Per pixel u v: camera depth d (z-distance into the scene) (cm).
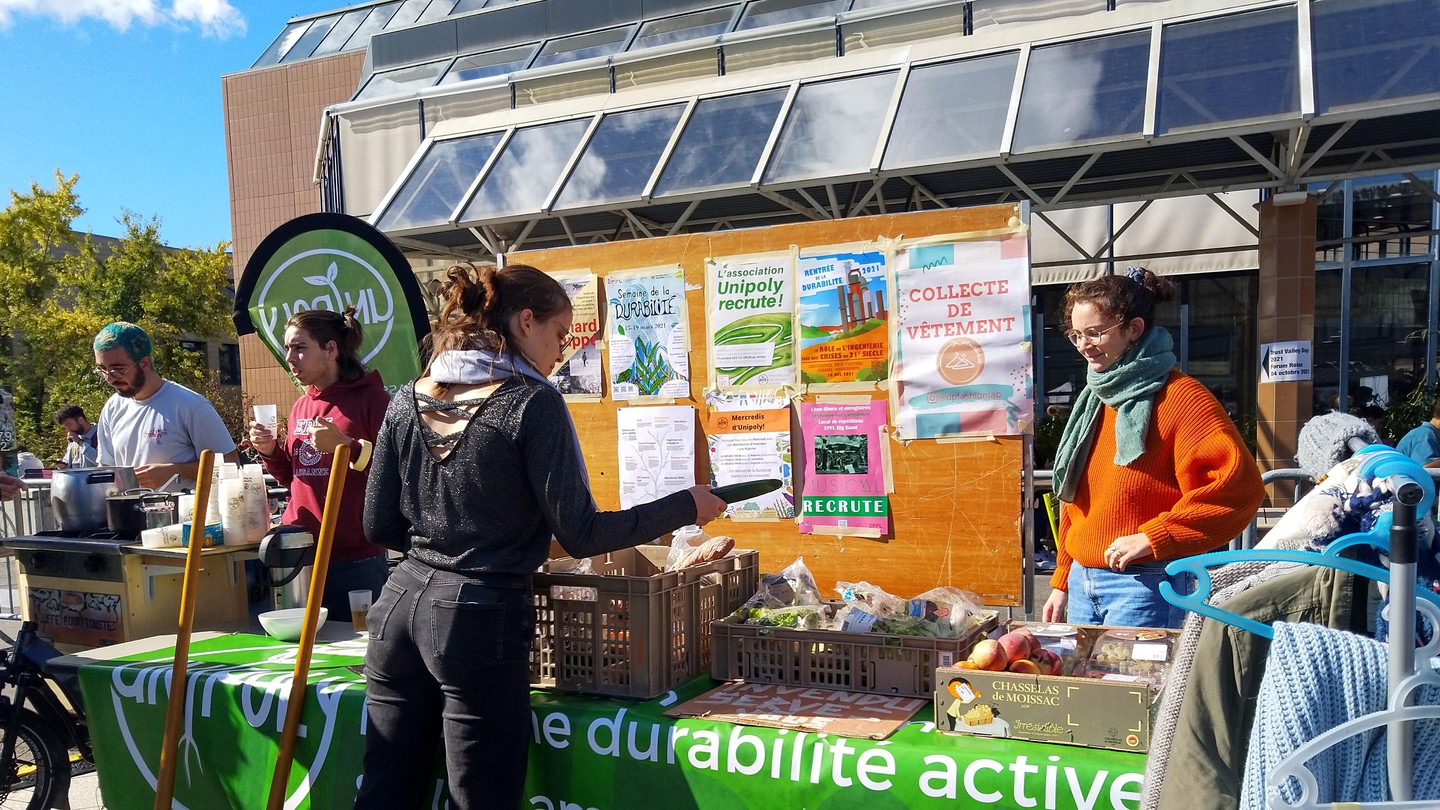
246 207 1541
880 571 267
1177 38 688
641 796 184
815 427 275
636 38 1144
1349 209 1030
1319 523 140
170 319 1830
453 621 171
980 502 254
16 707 262
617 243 303
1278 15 662
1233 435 214
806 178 700
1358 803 120
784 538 280
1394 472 124
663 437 298
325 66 1466
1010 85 711
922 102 732
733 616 215
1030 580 255
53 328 1619
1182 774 135
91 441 644
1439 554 134
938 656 189
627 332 303
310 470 290
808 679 202
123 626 270
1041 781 156
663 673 199
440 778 198
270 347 342
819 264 272
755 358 283
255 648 250
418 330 343
